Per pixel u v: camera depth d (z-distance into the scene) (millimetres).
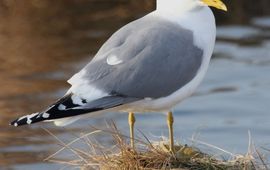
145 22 10570
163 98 10336
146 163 10328
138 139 10797
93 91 10016
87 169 10531
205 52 10602
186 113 17125
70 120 10008
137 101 10219
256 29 21969
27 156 14359
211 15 10719
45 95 17125
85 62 19141
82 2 23203
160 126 16000
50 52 19859
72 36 20844
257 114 17031
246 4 23141
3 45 20281
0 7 22609
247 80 18984
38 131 15609
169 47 10312
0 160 14234
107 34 20938
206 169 10352
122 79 10109
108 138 14188
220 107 17469
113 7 22781
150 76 10188
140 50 10266
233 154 10930
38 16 22141
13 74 18469
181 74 10352
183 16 10562
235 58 20250
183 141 12938
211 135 15711
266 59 20125
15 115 16094
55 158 13781
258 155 10906
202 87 18703
